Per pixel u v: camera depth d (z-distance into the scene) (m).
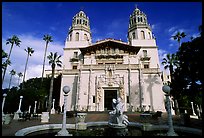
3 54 29.00
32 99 36.50
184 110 40.34
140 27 50.12
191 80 19.66
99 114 28.00
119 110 10.88
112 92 36.22
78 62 46.50
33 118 21.11
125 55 41.91
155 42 47.38
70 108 36.19
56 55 37.22
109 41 43.12
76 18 53.69
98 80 36.66
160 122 17.05
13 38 46.09
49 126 10.93
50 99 32.75
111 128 10.68
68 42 49.59
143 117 19.59
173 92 24.75
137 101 34.16
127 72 36.94
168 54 36.09
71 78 38.94
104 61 41.97
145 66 44.72
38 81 55.91
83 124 11.08
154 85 36.09
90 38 54.28
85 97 35.62
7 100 35.16
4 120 14.97
